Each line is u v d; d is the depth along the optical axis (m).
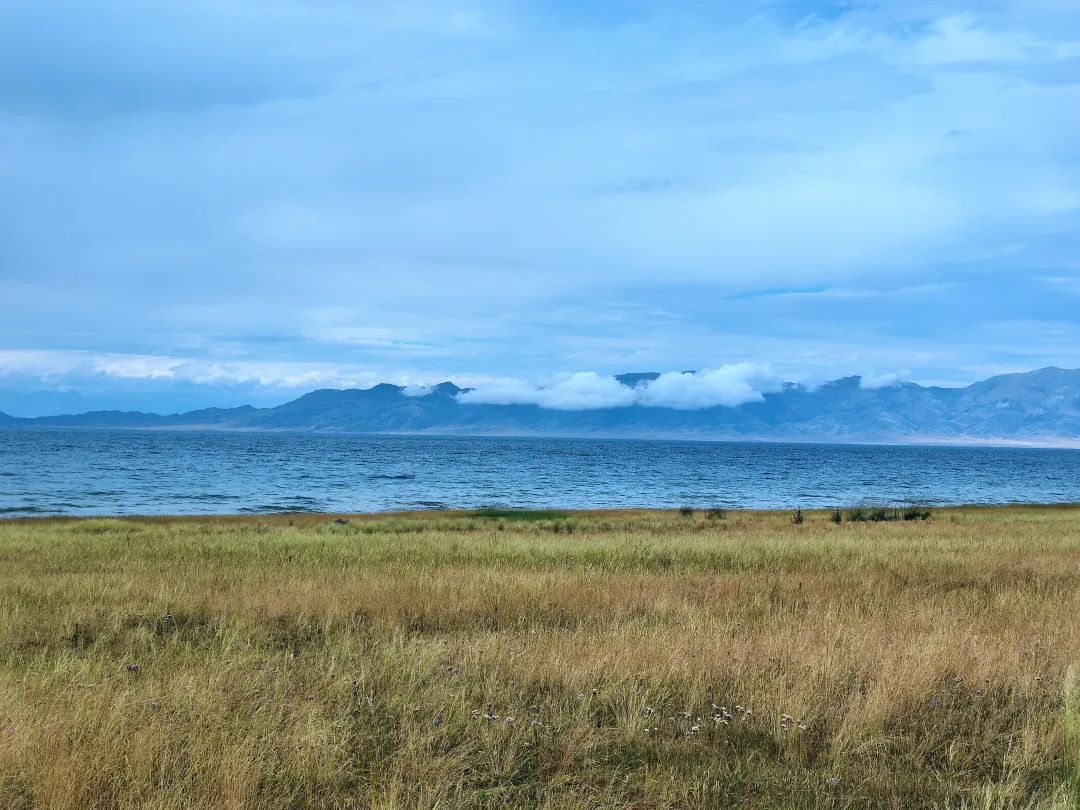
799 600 11.75
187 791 4.55
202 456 135.62
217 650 8.05
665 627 9.24
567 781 4.90
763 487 80.19
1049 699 6.39
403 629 9.14
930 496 71.44
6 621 9.34
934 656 7.23
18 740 4.88
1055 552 19.91
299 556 18.36
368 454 166.75
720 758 5.31
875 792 4.82
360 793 4.66
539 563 17.28
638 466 127.75
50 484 66.62
